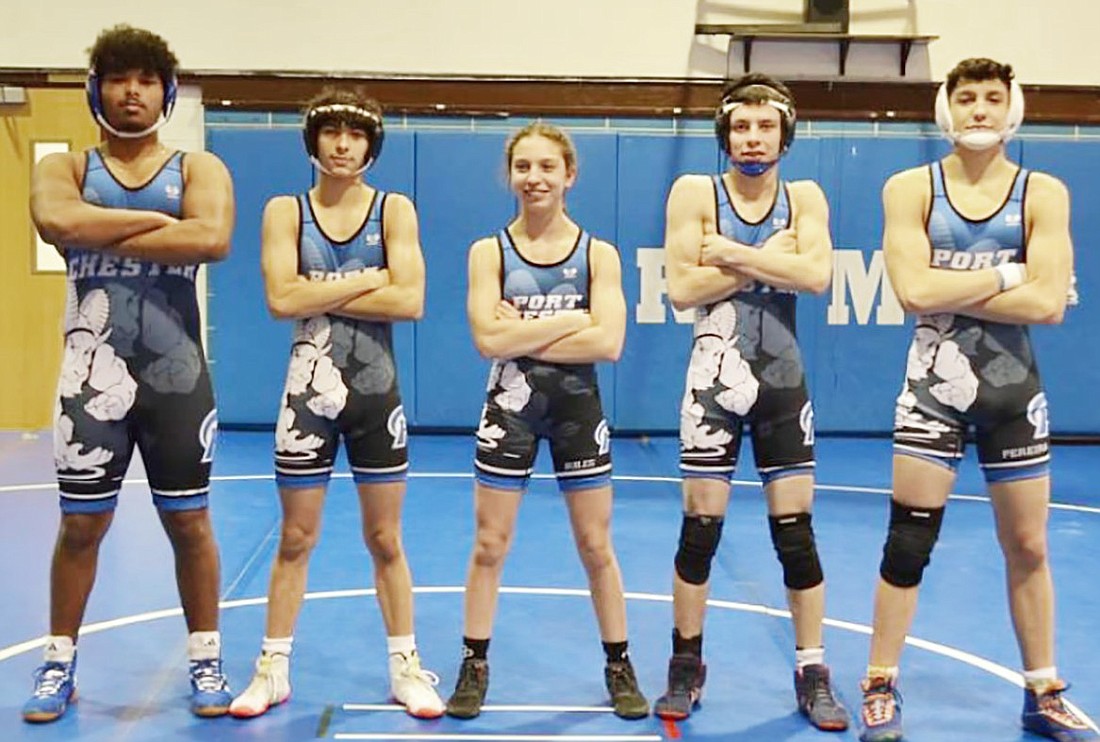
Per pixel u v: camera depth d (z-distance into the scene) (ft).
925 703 13.39
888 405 31.86
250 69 31.22
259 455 28.32
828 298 31.58
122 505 22.59
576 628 15.98
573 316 12.62
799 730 12.60
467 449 29.81
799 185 13.03
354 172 12.73
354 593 17.37
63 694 12.84
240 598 17.02
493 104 31.17
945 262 12.20
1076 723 12.32
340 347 12.80
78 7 31.14
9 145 31.17
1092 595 17.56
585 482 12.84
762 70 31.60
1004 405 12.09
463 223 31.22
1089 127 31.45
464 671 13.12
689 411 12.80
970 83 11.96
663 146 31.24
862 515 22.70
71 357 12.52
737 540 20.63
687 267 12.70
